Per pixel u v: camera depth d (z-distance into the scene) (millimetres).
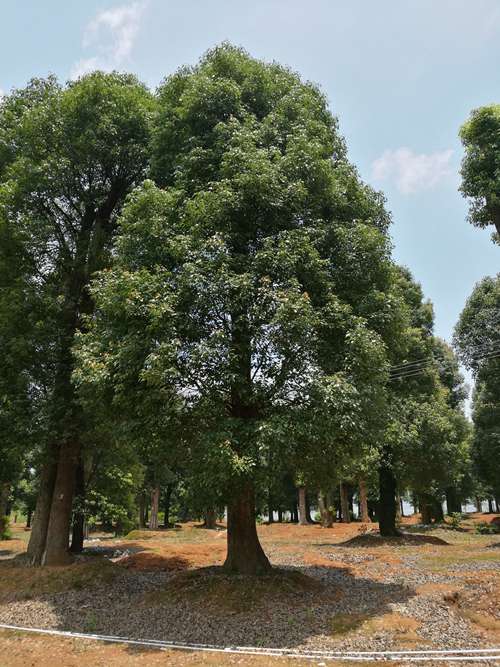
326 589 11125
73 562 15102
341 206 11867
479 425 24578
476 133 13578
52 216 16266
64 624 9672
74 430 14438
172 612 9586
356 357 9711
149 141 14656
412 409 21891
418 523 36219
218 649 7629
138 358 9516
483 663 6645
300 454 10477
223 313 9789
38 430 13766
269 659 7113
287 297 9117
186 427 10148
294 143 11320
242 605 9484
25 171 14602
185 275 9539
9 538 32188
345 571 13781
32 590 12289
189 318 9609
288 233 10242
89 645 8250
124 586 12508
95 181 16922
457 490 41812
